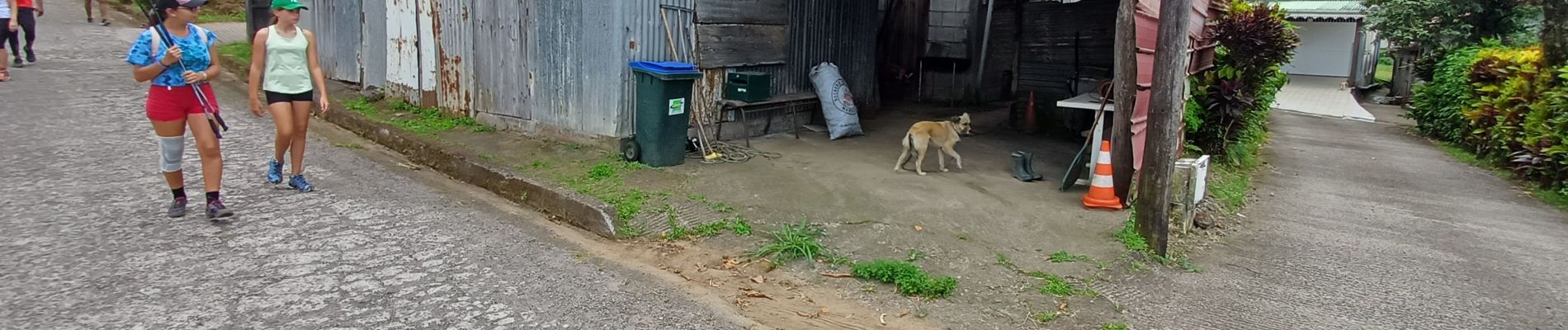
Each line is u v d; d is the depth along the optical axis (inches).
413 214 216.8
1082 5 413.4
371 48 379.6
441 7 335.3
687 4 296.7
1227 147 371.6
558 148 291.1
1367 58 964.6
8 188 216.1
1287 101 778.2
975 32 503.8
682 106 273.9
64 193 214.8
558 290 171.5
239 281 163.6
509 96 316.8
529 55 305.3
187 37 193.5
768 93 314.7
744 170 276.2
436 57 342.3
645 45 285.0
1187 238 239.3
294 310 152.0
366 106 355.6
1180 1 200.5
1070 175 272.7
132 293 154.8
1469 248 249.1
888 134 369.1
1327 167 400.8
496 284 171.9
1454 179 379.6
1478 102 458.9
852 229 221.8
